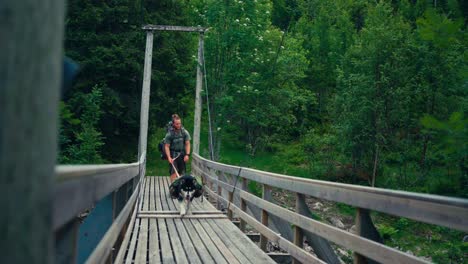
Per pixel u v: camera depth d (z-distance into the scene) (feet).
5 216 2.57
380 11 96.02
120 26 84.79
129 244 21.52
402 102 82.53
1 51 2.60
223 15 86.74
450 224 7.42
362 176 91.04
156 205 36.47
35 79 2.73
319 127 126.11
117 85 83.76
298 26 147.43
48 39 2.82
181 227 26.91
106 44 81.46
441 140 6.57
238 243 22.15
